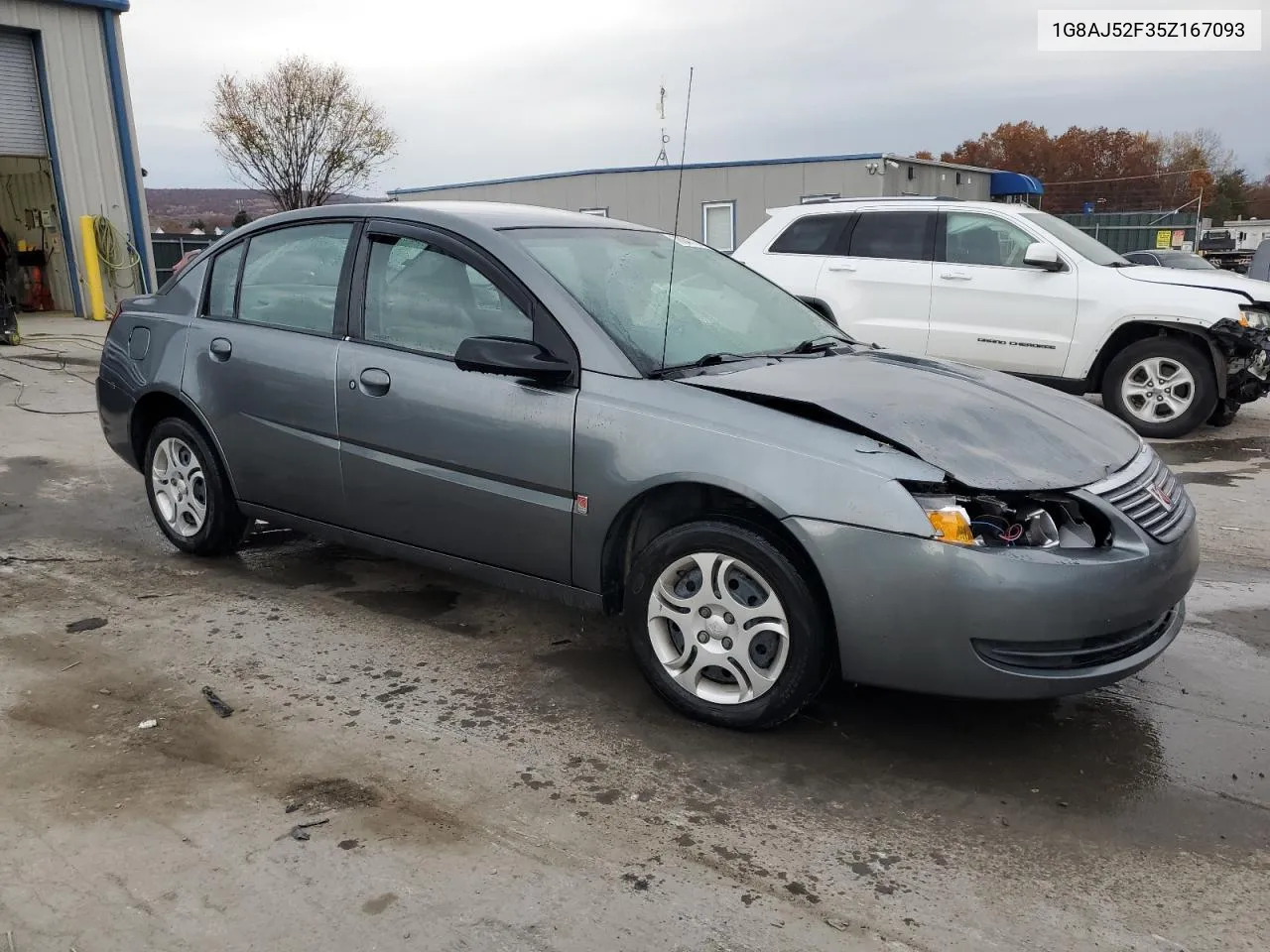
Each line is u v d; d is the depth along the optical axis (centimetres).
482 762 311
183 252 2411
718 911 244
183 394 464
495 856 263
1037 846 272
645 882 254
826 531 298
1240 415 952
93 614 425
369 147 3447
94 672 369
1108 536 309
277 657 384
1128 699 361
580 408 342
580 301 360
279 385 427
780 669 315
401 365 389
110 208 1559
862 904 247
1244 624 434
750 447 312
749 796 294
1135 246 4281
